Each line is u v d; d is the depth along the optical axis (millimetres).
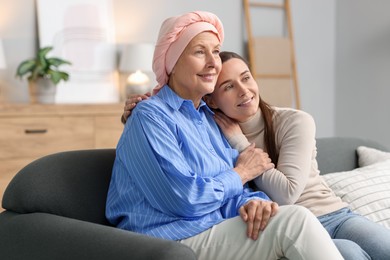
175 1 4672
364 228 1815
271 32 5242
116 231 1399
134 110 1677
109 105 3693
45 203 1641
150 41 4570
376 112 5164
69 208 1681
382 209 2174
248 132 1986
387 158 2451
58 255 1391
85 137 3613
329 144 2561
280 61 5125
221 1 4922
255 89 1906
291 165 1834
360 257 1634
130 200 1646
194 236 1558
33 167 1711
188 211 1558
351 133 5473
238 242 1494
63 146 3533
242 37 5062
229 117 1966
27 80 4039
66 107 3527
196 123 1760
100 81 4309
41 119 3447
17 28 4000
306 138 1884
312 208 1920
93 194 1757
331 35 5621
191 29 1723
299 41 5434
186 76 1739
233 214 1702
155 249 1257
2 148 3330
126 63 4102
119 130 3748
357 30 5359
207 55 1746
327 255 1382
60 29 4117
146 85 4184
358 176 2311
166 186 1548
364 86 5293
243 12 5051
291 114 1946
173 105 1716
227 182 1653
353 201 2205
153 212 1604
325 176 2355
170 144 1596
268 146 1933
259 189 1873
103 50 4312
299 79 5445
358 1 5332
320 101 5574
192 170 1657
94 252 1329
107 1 4340
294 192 1797
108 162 1862
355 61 5395
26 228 1530
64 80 3809
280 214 1482
